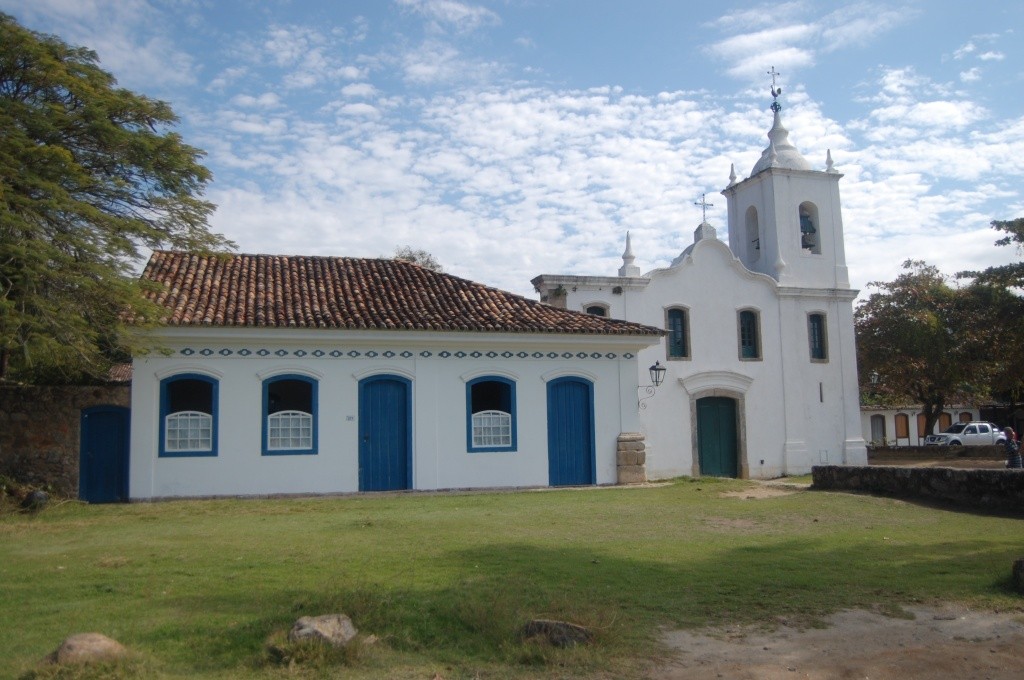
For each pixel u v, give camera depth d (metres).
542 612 7.38
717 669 6.37
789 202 29.86
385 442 20.36
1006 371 35.56
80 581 8.90
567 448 21.80
